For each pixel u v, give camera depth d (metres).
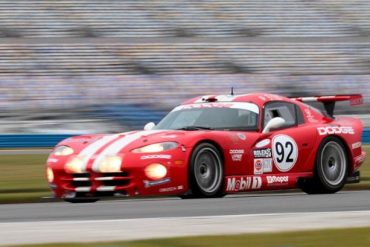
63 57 109.75
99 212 21.56
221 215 19.55
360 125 31.88
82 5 122.44
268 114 29.19
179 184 25.83
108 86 104.56
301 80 113.81
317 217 18.05
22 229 15.91
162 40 117.69
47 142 81.62
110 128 97.25
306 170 29.55
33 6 120.25
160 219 17.80
